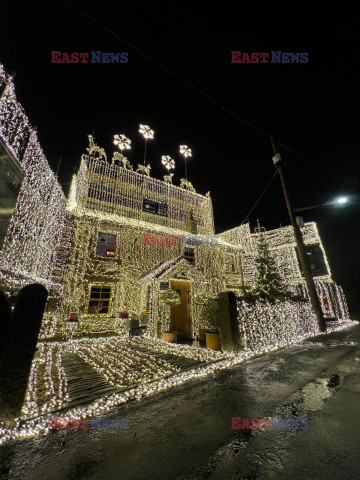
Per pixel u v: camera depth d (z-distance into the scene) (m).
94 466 2.05
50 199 9.38
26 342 3.10
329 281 18.83
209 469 1.97
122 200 14.31
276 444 2.30
